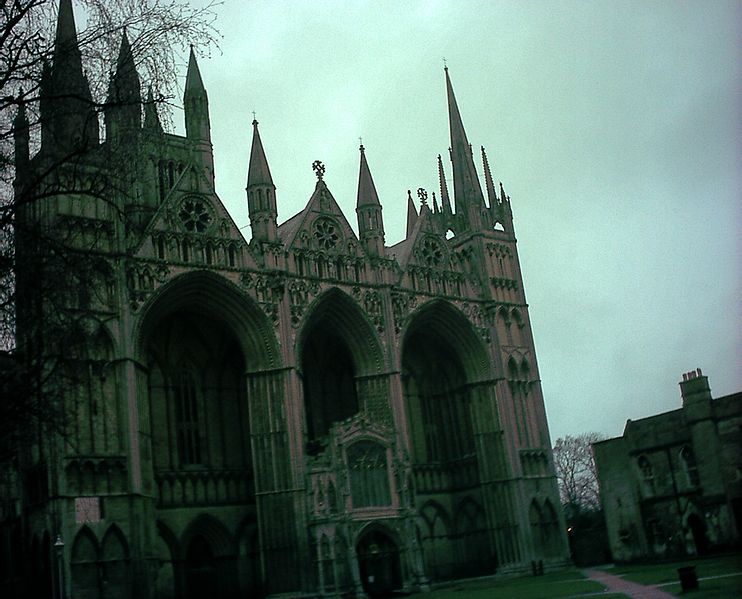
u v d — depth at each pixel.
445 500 90.19
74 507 58.69
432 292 86.00
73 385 27.48
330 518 69.81
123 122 27.97
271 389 72.31
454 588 71.44
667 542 75.50
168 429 74.19
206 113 84.56
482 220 93.12
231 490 75.75
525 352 91.75
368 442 75.19
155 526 63.41
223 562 73.62
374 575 72.31
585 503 161.00
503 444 85.75
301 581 68.00
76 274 26.34
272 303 73.94
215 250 72.38
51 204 62.03
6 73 23.98
